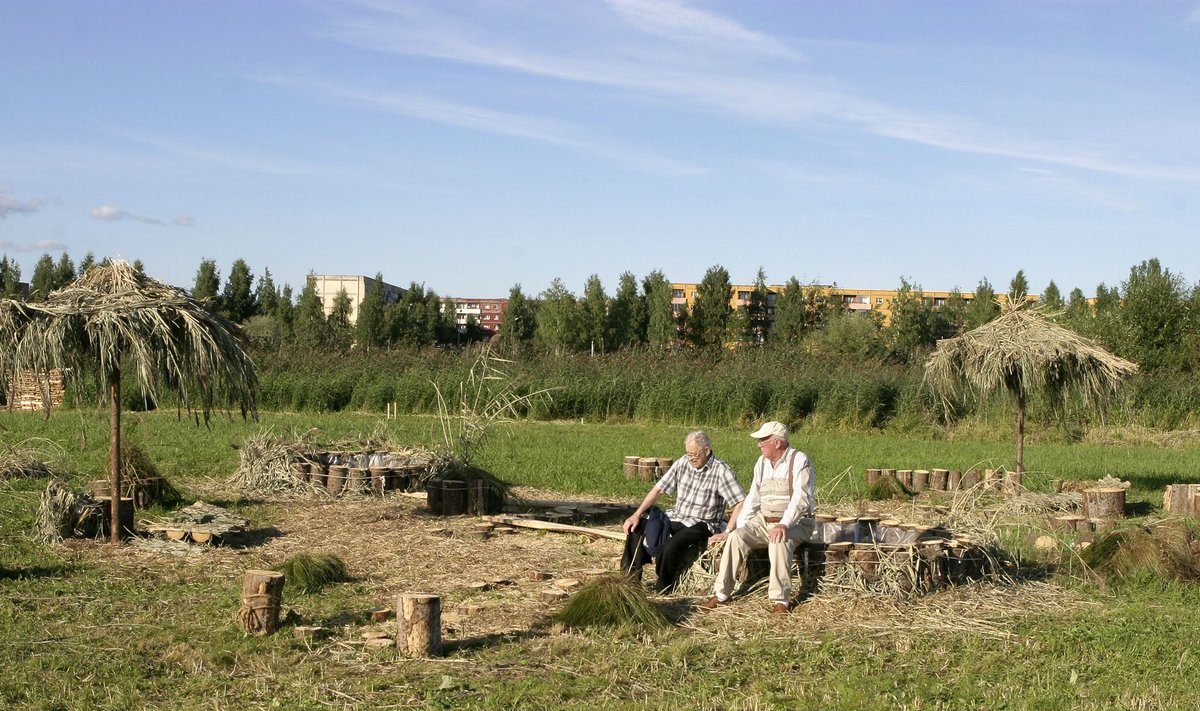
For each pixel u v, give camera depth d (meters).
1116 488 14.77
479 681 6.64
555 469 18.22
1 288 59.69
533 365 33.12
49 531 10.88
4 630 7.64
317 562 9.49
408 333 64.44
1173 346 38.59
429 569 10.15
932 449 23.48
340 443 17.67
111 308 10.72
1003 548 10.15
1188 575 9.74
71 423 24.53
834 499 15.66
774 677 6.84
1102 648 7.59
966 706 6.32
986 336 15.51
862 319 58.44
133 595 8.80
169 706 6.18
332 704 6.21
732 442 24.53
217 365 11.22
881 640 7.72
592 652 7.30
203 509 12.49
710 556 9.22
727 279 65.38
